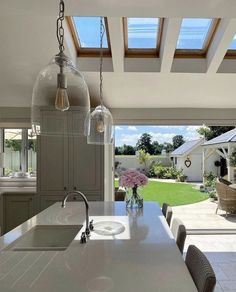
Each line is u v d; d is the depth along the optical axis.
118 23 3.16
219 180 6.65
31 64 3.83
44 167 4.57
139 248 1.74
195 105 5.04
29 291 1.17
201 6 2.38
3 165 5.68
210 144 7.38
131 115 5.16
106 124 3.46
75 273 1.36
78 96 2.16
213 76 4.07
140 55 3.95
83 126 2.31
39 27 3.21
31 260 1.54
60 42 1.92
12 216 4.74
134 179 3.06
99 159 4.56
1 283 1.25
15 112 5.08
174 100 4.84
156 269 1.41
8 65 3.87
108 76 4.12
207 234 5.21
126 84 4.33
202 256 1.42
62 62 1.99
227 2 2.31
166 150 7.07
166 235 2.04
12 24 3.17
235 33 3.31
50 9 2.47
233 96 4.67
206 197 7.30
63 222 2.49
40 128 2.22
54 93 2.05
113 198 5.12
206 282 1.20
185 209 6.76
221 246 4.49
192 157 7.41
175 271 1.39
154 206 3.20
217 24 3.42
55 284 1.23
